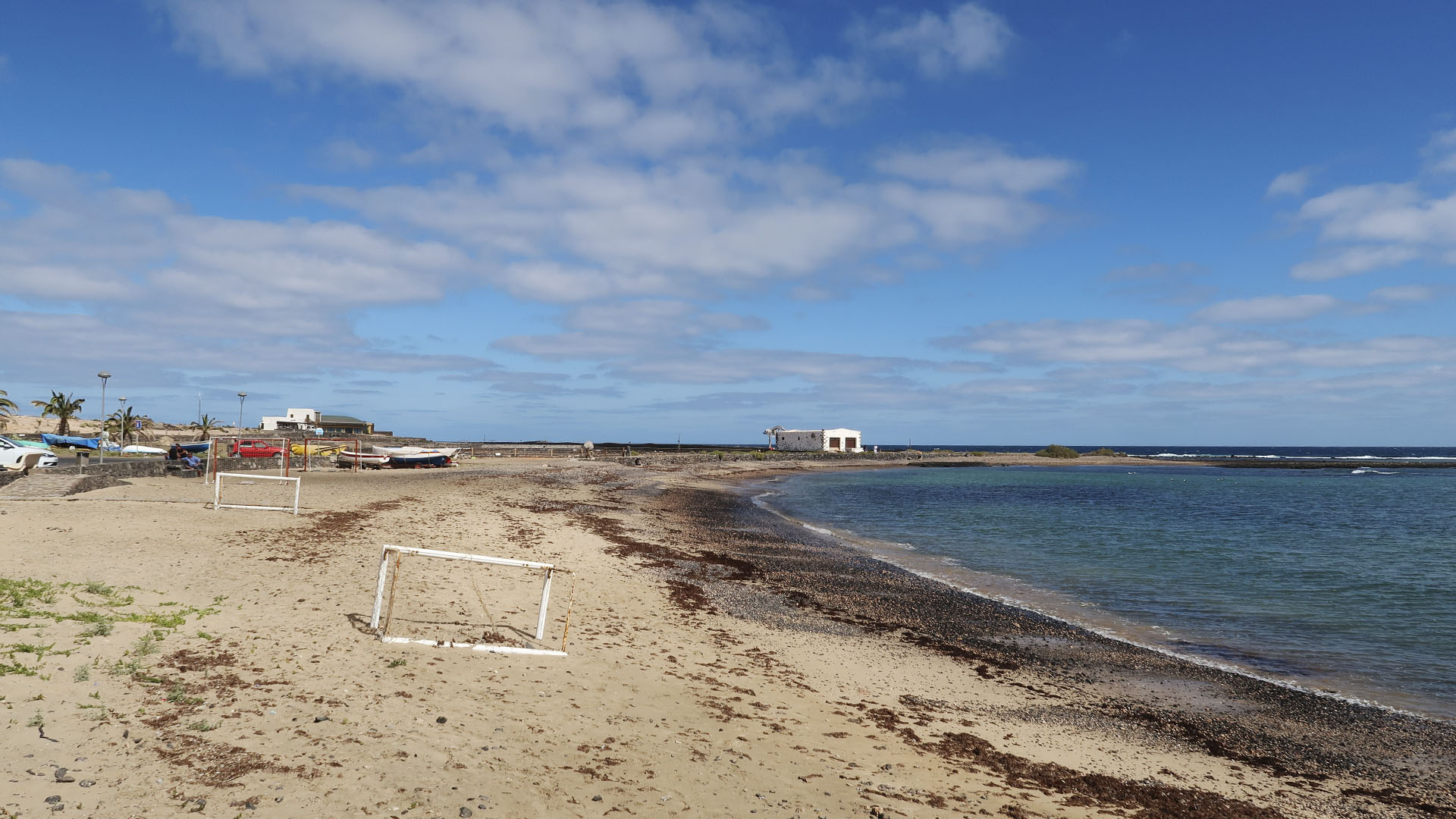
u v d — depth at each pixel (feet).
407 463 194.59
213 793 18.88
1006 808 26.43
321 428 390.01
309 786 19.85
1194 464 471.62
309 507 82.12
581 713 29.32
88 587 37.76
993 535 114.42
